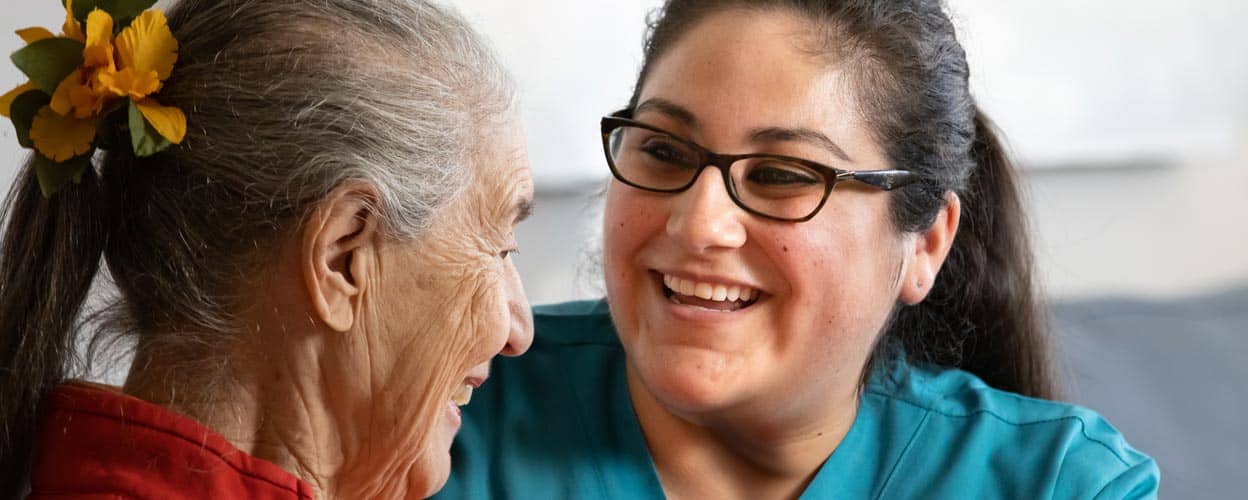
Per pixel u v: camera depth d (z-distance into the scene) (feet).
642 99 3.72
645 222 3.61
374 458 2.89
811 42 3.51
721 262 3.51
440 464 3.09
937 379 4.36
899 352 4.34
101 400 2.68
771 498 4.07
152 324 2.73
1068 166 10.16
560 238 8.75
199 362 2.70
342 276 2.68
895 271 3.76
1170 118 10.16
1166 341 7.28
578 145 9.59
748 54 3.50
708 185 3.48
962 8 9.92
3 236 2.80
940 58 3.79
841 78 3.53
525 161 2.91
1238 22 10.13
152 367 2.73
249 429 2.76
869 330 3.75
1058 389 4.98
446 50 2.72
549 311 4.54
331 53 2.59
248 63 2.58
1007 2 9.93
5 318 2.77
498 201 2.82
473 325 2.84
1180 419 6.48
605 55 9.51
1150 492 4.00
